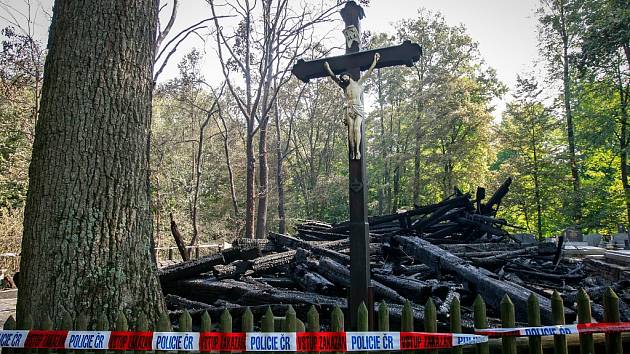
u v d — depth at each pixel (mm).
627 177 29344
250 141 24406
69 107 4633
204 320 3496
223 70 25406
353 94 5234
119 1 4914
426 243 8461
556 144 32000
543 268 9656
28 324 3734
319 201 41812
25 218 4613
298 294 6809
